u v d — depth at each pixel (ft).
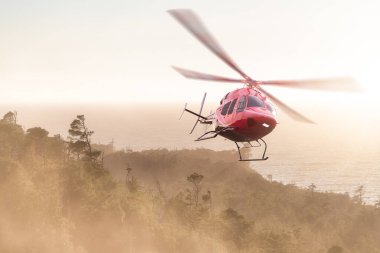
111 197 260.01
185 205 402.93
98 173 336.90
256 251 359.05
